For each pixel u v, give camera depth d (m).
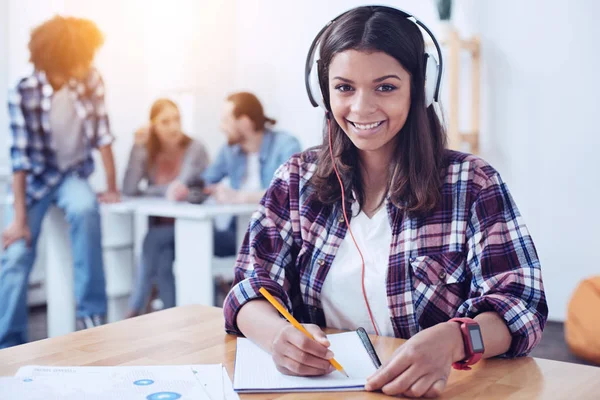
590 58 3.12
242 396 0.71
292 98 4.13
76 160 3.10
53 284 3.12
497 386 0.75
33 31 3.03
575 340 2.63
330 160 1.13
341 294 1.09
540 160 3.28
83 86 3.15
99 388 0.70
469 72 3.41
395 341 0.93
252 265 1.09
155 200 3.45
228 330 0.97
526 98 3.29
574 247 3.22
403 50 0.98
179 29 4.33
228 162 3.56
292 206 1.15
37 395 0.67
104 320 3.12
